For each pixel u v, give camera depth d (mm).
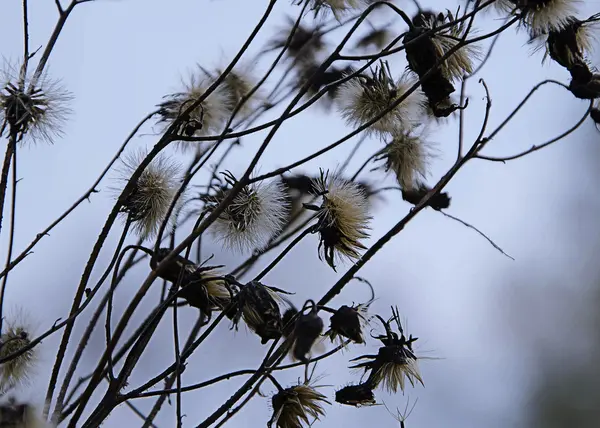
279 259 874
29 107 876
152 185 881
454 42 904
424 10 911
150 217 883
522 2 901
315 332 851
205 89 913
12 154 878
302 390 869
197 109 907
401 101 896
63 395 867
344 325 864
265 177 860
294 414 866
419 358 893
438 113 904
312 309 857
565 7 905
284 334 859
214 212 857
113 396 852
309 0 903
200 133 909
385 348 885
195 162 896
